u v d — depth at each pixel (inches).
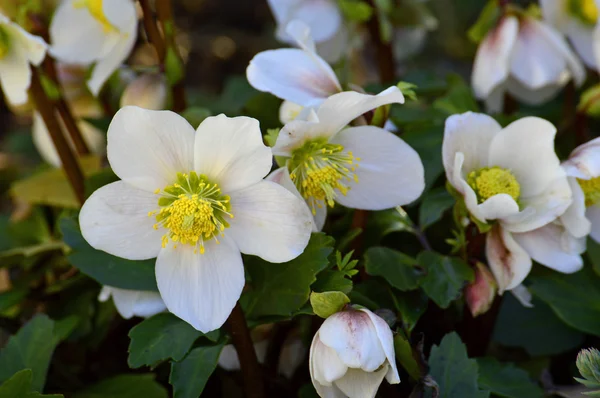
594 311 21.7
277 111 22.9
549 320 22.6
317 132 19.6
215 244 19.3
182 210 19.0
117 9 22.1
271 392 22.2
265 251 19.2
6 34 21.7
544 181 20.3
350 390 19.2
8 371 20.9
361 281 21.6
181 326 20.1
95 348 23.0
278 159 19.9
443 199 21.8
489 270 20.8
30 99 24.6
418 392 20.1
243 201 19.2
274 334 22.3
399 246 22.8
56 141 23.5
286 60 20.3
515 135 20.3
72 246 21.2
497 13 23.5
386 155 20.1
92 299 23.0
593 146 20.1
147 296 21.0
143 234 19.2
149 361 19.7
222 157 19.0
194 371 19.8
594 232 21.2
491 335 22.6
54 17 23.5
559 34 23.8
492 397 21.1
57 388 22.4
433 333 21.8
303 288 20.0
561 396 21.7
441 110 23.6
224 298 19.2
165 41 22.8
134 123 18.8
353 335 18.7
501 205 19.8
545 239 20.6
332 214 22.4
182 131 18.9
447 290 20.5
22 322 23.2
